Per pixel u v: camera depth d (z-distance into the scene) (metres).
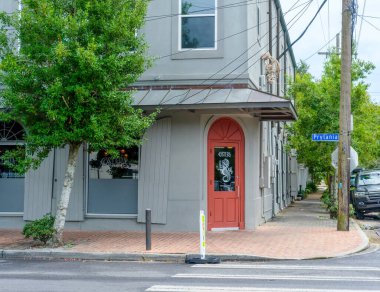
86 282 9.39
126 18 13.16
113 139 13.80
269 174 20.09
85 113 13.15
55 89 12.56
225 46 16.36
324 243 14.30
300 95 23.64
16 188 17.22
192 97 15.74
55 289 8.70
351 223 19.83
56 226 13.70
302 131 23.66
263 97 15.31
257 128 17.84
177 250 12.85
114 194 16.77
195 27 16.59
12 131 17.28
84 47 12.84
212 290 8.60
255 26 18.00
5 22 13.68
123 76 13.52
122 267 11.31
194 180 16.30
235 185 17.19
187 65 16.48
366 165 37.59
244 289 8.67
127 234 15.80
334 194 23.59
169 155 16.39
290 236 15.59
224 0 16.45
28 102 13.16
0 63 13.27
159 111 14.54
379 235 17.77
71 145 13.90
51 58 12.84
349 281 9.48
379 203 23.19
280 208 26.25
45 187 16.80
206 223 16.52
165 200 16.33
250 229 17.14
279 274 10.25
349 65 16.91
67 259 12.55
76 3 13.21
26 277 9.95
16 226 17.09
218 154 17.05
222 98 15.47
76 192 16.66
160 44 16.64
